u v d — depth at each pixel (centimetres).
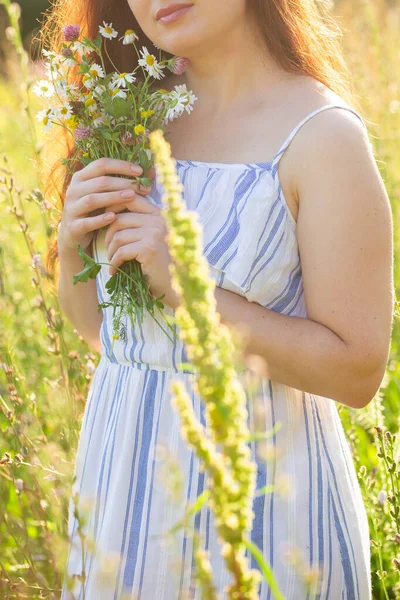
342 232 184
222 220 195
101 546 197
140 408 200
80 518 166
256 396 190
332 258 184
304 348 186
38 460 255
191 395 195
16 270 434
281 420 192
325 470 196
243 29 210
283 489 121
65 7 259
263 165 195
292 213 194
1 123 728
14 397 284
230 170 198
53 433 306
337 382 187
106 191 210
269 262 193
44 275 281
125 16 247
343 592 193
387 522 264
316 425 199
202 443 101
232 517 101
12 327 374
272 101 204
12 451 302
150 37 212
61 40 245
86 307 246
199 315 101
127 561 194
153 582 190
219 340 101
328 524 193
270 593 185
